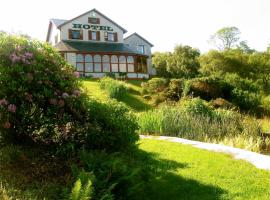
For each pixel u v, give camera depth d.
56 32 54.31
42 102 9.97
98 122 10.68
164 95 37.47
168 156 12.01
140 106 36.16
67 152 10.07
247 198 8.73
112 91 36.94
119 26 54.44
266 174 10.19
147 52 59.94
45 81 10.03
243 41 89.06
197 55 68.62
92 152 10.01
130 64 53.25
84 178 8.07
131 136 10.91
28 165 9.34
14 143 10.38
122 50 52.22
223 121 21.34
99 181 8.26
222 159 11.53
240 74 61.50
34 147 10.42
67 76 10.59
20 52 10.00
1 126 9.70
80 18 52.88
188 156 11.94
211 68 62.81
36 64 10.02
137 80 50.91
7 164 9.16
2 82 9.67
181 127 19.59
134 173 8.59
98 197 7.84
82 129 10.59
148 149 12.99
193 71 63.62
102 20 53.81
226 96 40.06
